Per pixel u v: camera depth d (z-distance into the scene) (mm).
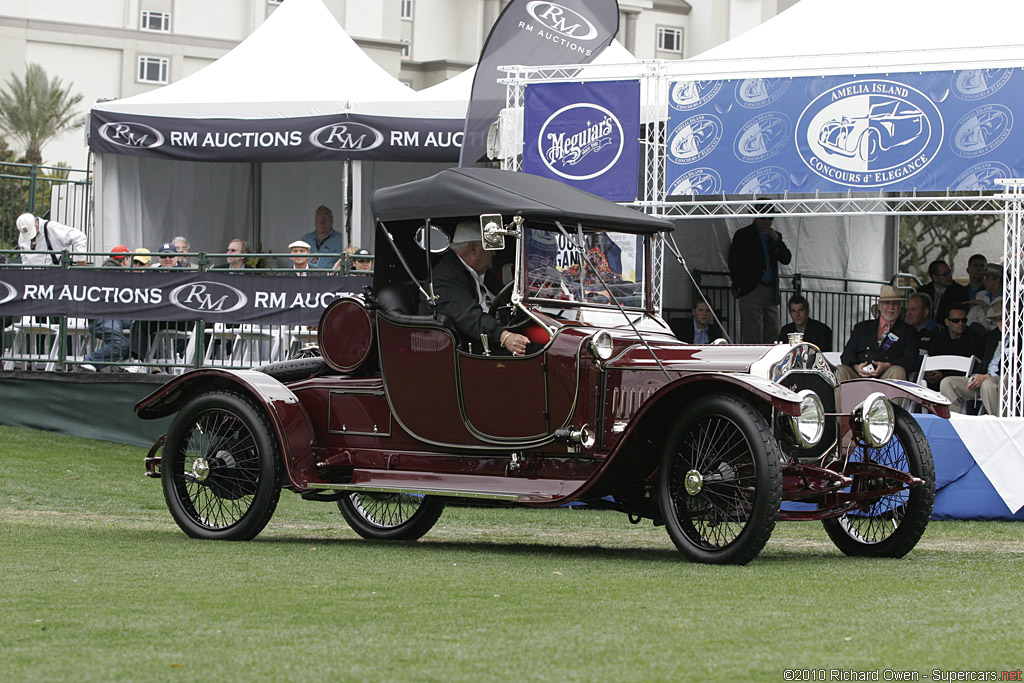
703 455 13336
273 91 33094
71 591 10852
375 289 15594
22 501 20438
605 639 8766
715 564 13141
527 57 25422
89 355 28766
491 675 7684
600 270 15312
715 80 23500
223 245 36656
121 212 34469
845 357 25109
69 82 92875
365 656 8195
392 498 16875
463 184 14906
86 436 28688
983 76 21953
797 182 23094
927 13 28141
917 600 10742
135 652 8305
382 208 15375
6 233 41375
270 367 16406
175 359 28000
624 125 23953
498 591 11000
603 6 25469
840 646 8641
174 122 31938
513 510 21188
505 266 14844
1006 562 14352
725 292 32000
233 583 11383
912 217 33250
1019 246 21250
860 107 22656
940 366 23969
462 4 104062
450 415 14781
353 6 96750
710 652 8383
